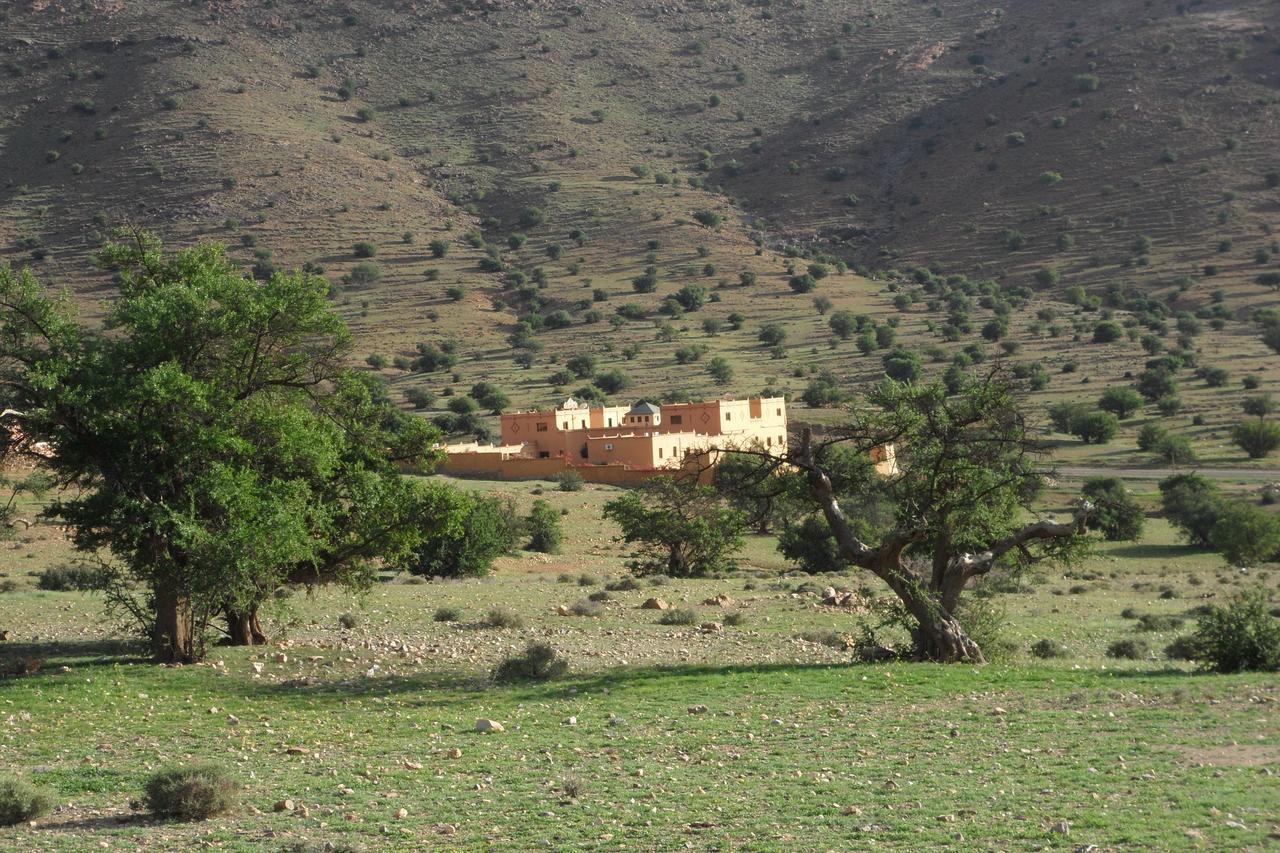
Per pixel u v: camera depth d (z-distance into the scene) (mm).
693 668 31469
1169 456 133375
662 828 15828
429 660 34250
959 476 31281
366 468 35375
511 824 16406
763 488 33781
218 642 36500
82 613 46281
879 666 30203
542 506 90812
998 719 22656
